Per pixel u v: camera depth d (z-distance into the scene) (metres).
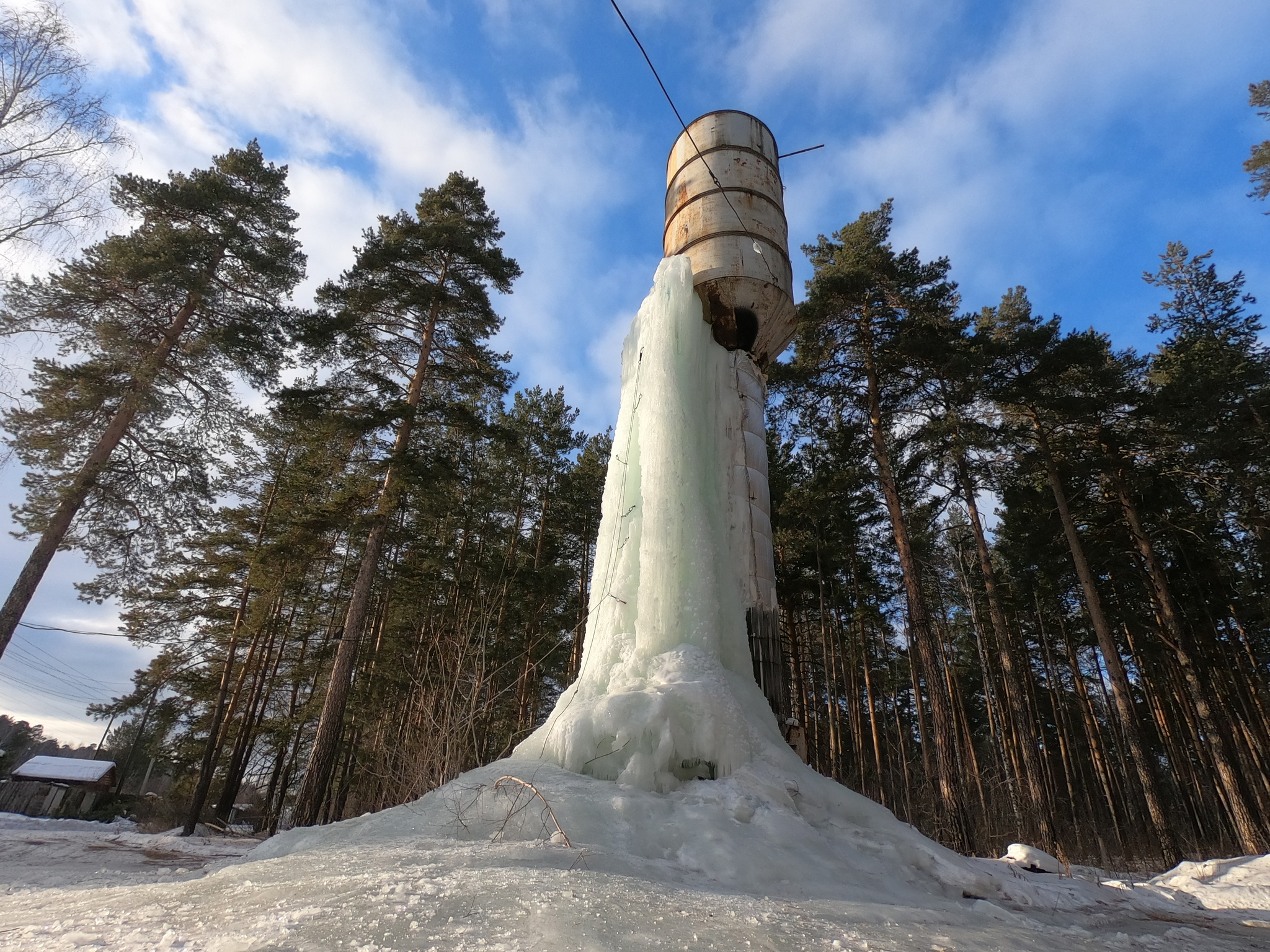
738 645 7.37
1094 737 23.48
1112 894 6.21
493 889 2.88
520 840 4.48
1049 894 5.41
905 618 24.47
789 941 2.64
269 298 16.00
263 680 22.42
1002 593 24.88
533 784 5.31
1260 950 4.00
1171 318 22.22
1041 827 12.91
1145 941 3.98
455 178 19.08
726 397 8.99
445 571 20.58
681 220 10.35
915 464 15.72
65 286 13.27
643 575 7.49
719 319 9.66
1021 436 16.45
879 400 15.36
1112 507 18.81
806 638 26.34
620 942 2.32
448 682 9.45
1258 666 21.56
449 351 17.12
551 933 2.33
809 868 4.48
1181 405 16.52
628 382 9.53
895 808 17.31
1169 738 23.59
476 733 9.07
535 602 19.94
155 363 13.30
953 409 14.91
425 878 3.11
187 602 21.20
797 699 21.61
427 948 2.11
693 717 6.09
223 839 14.47
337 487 16.12
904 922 3.43
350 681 13.40
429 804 5.31
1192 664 15.98
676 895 3.26
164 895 3.13
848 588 23.70
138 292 14.27
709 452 8.48
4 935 2.39
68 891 3.81
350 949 2.07
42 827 15.36
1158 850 18.14
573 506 23.31
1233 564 19.03
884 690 28.62
